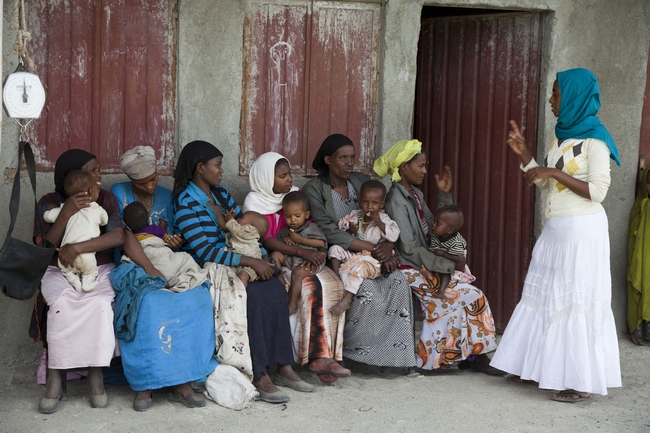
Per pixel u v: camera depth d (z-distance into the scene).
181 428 4.17
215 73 5.54
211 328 4.56
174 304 4.42
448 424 4.34
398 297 5.12
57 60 5.22
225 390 4.49
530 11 6.10
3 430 4.08
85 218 4.46
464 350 5.23
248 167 5.74
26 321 5.17
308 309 4.89
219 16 5.50
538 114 6.16
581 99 4.70
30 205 5.17
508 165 6.30
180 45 5.44
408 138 5.99
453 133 6.56
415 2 5.86
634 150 6.47
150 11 5.43
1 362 5.11
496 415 4.50
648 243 6.23
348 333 5.08
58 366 4.28
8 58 5.04
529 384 5.10
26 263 3.93
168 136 5.55
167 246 4.78
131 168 4.87
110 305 4.39
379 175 5.61
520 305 4.99
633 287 6.31
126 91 5.42
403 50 5.89
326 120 5.89
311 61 5.81
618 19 6.25
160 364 4.34
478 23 6.36
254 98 5.71
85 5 5.26
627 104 6.40
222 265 4.78
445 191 5.54
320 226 5.30
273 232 5.21
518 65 6.21
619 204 6.48
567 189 4.78
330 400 4.67
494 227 6.42
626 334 6.57
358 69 5.92
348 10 5.84
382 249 5.14
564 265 4.73
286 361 4.76
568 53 6.10
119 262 4.75
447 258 5.27
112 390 4.71
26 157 4.04
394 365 5.07
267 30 5.70
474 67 6.40
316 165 5.50
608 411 4.63
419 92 6.74
